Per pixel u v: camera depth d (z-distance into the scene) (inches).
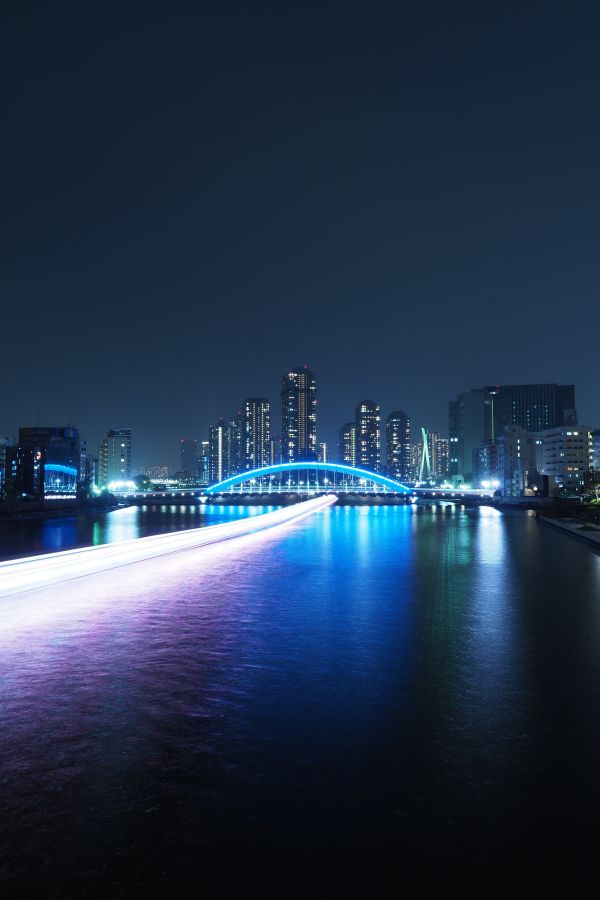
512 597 1040.2
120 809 301.9
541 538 2620.6
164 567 1535.4
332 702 471.8
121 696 483.8
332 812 298.5
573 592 1098.1
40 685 514.3
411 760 359.9
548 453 7824.8
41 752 370.9
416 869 251.9
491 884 242.5
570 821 290.2
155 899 233.6
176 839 274.7
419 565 1571.1
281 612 884.6
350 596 1051.3
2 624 788.6
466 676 546.3
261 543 2375.7
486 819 292.2
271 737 396.5
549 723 424.2
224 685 515.8
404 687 511.8
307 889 239.1
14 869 253.8
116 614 864.9
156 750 374.3
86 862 258.1
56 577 1240.2
